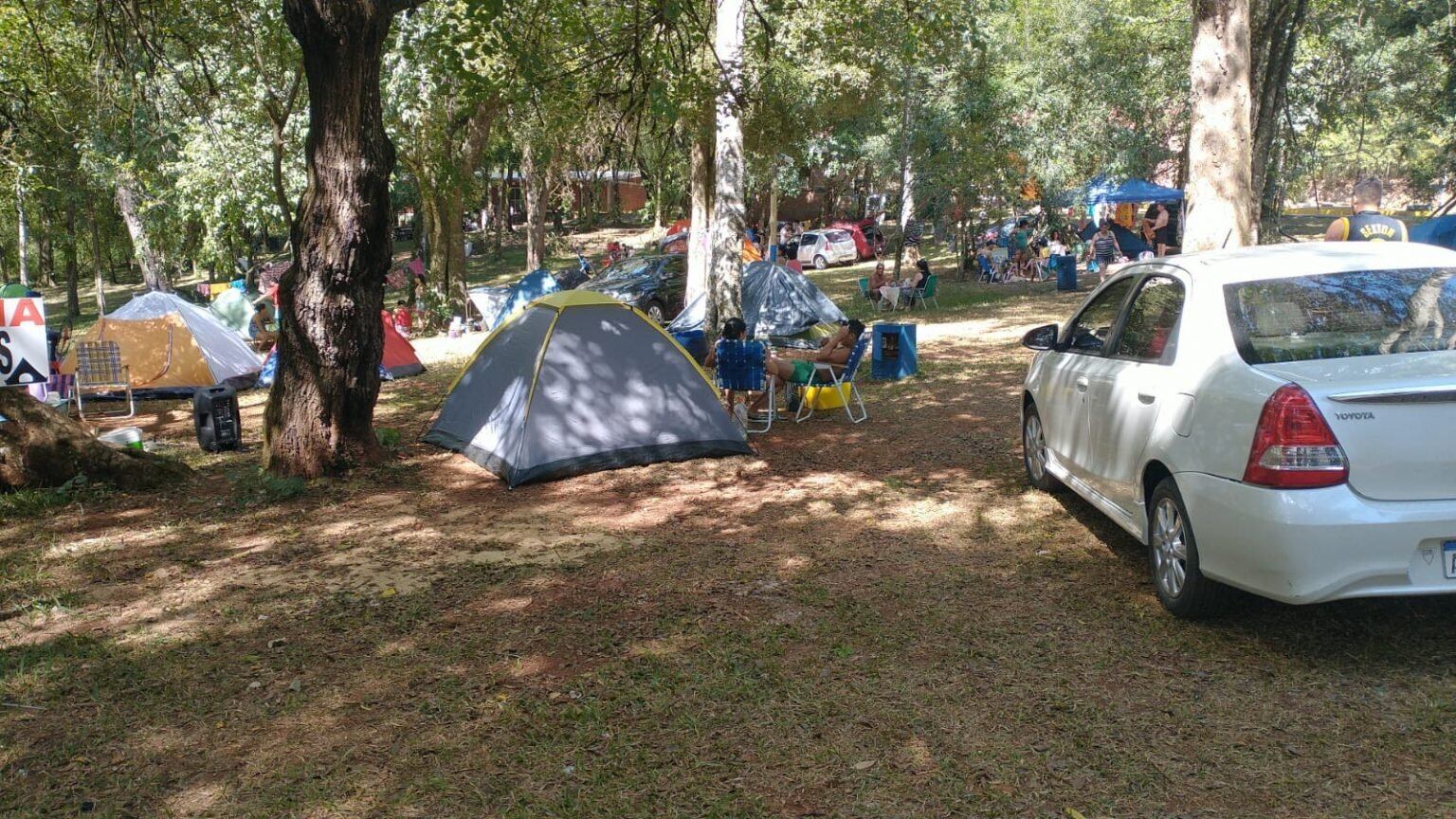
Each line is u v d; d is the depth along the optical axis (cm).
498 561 619
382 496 791
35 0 1284
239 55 1305
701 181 2034
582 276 2702
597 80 998
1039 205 2997
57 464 816
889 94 2550
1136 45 3044
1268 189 2434
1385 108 3145
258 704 428
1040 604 511
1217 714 390
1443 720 375
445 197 2272
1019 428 959
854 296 2620
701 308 1634
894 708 405
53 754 389
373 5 777
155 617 539
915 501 721
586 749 381
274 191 2114
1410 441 391
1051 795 340
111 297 4619
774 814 335
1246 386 423
